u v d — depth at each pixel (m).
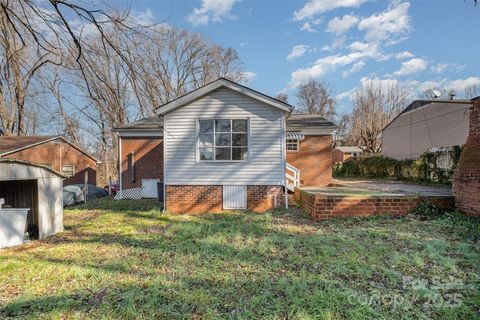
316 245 5.57
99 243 6.44
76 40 4.54
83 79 5.08
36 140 17.70
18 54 4.90
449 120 18.19
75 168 22.02
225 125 10.26
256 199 10.18
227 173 10.23
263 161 10.15
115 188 18.86
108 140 27.64
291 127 15.03
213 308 3.35
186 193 10.30
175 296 3.66
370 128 31.38
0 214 6.55
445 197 8.00
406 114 23.16
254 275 4.30
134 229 7.77
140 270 4.62
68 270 4.71
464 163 7.55
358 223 7.46
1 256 5.69
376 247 5.33
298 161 15.22
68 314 3.32
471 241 5.58
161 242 6.28
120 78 5.16
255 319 3.07
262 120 10.12
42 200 7.49
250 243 6.01
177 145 10.31
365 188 11.60
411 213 8.00
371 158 24.44
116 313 3.28
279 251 5.39
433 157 16.47
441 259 4.57
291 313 3.14
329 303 3.27
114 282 4.17
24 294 3.87
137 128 15.36
